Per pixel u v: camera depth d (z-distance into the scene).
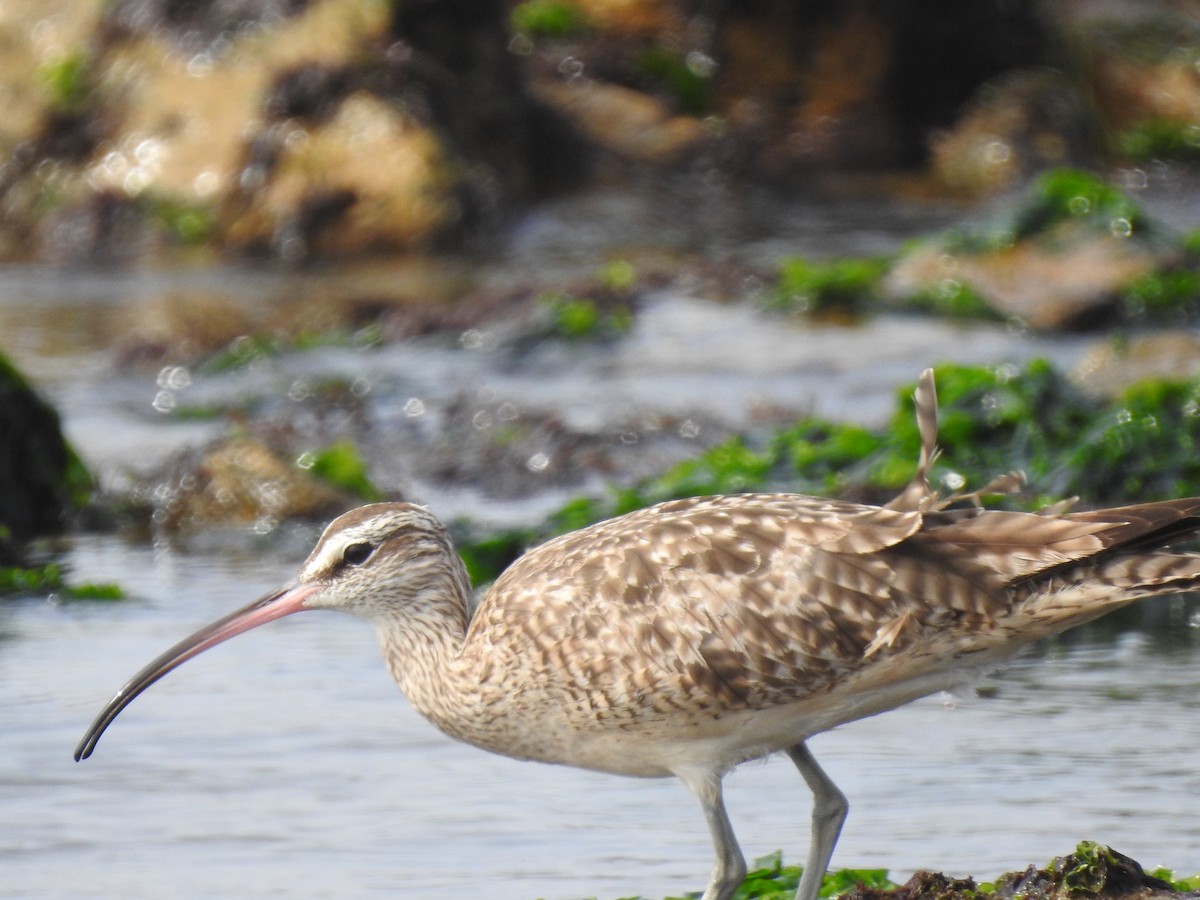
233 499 15.48
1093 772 9.41
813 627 7.53
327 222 29.62
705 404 19.12
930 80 37.34
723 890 7.79
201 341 22.08
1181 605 12.50
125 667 11.39
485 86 31.97
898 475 14.34
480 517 15.33
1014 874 7.49
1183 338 19.89
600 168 33.66
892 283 24.11
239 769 9.70
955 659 7.66
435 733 10.33
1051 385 15.20
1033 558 7.44
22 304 25.47
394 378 20.48
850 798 9.21
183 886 8.19
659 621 7.65
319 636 12.17
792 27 36.62
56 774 9.59
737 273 25.31
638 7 36.38
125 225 30.17
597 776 9.76
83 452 17.39
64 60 31.55
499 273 27.58
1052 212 24.78
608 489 14.63
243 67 30.89
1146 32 40.88
